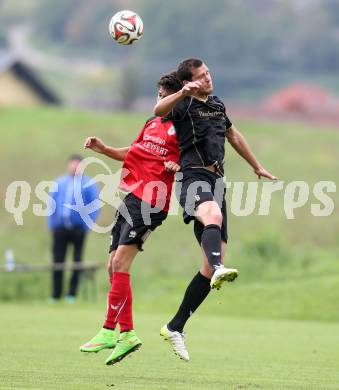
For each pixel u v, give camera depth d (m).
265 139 142.25
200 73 31.55
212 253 29.73
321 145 138.75
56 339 42.41
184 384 29.59
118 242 32.84
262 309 60.78
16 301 69.94
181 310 31.92
